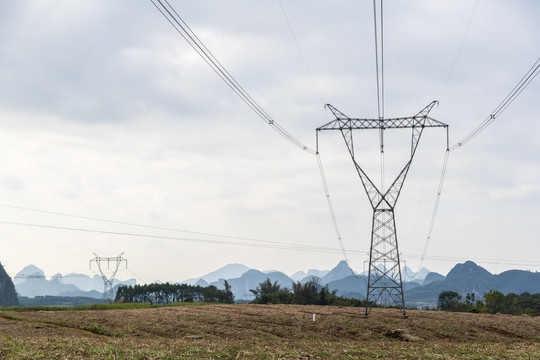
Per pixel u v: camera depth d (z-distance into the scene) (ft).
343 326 184.44
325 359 92.22
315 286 538.47
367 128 215.51
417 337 160.15
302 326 187.52
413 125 213.66
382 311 266.16
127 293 629.92
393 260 219.41
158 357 89.40
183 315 228.84
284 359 90.58
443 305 532.32
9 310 284.00
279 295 542.57
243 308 288.30
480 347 128.06
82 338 128.16
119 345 108.58
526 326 197.67
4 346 98.94
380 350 108.58
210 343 124.06
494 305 542.98
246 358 91.35
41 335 141.18
